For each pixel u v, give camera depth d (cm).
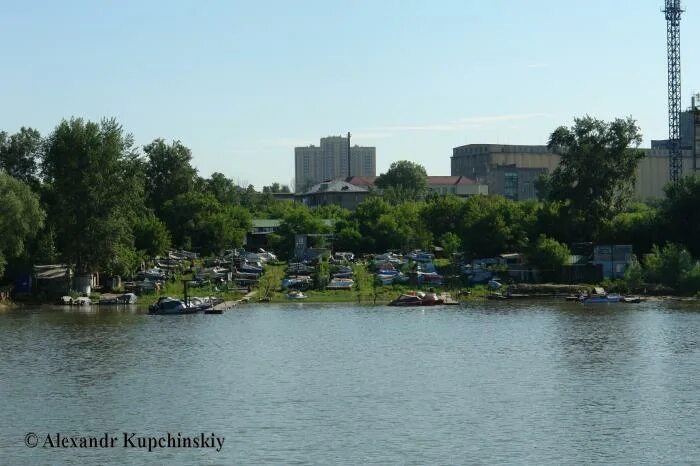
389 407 8631
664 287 18700
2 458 7156
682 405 8556
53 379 10119
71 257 18862
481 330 13850
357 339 13088
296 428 7900
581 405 8619
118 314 16712
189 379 10081
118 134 19012
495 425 7931
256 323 15188
